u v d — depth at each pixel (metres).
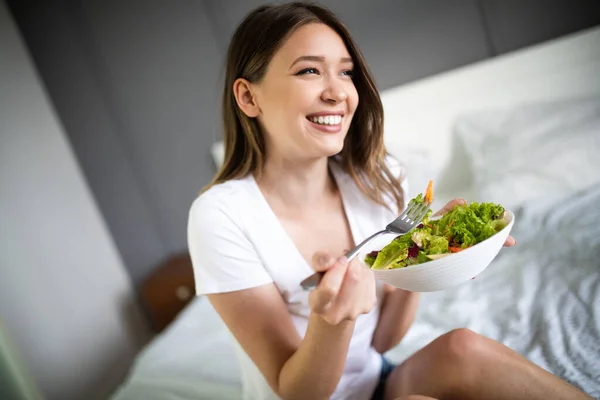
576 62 2.25
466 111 2.41
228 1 2.64
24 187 2.48
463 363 0.86
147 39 2.76
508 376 0.83
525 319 1.34
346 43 0.97
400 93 2.51
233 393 1.42
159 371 1.66
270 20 0.93
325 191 1.09
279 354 0.89
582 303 1.30
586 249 1.53
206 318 1.99
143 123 2.88
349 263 0.62
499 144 2.18
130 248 3.06
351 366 1.00
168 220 3.00
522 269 1.59
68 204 2.76
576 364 1.10
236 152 1.08
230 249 0.92
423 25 2.46
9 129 2.50
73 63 2.84
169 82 2.79
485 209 0.77
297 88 0.89
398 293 1.07
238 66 0.98
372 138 1.06
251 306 0.91
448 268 0.68
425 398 0.79
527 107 2.28
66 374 2.39
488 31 2.40
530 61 2.30
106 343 2.72
